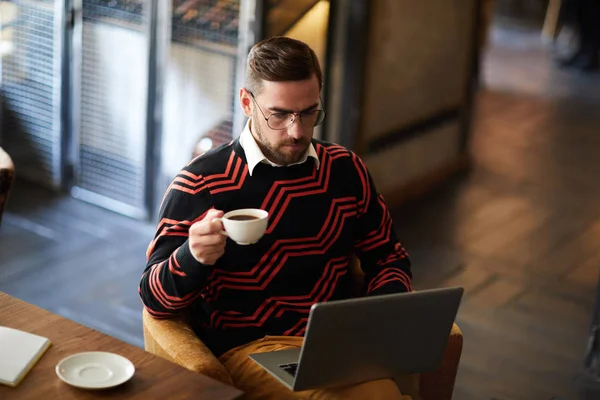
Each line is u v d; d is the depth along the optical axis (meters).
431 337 1.87
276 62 1.92
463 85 5.17
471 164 5.39
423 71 4.71
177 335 1.96
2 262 3.92
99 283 3.81
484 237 4.42
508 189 5.07
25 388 1.58
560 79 7.34
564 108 6.64
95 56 4.30
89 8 4.24
